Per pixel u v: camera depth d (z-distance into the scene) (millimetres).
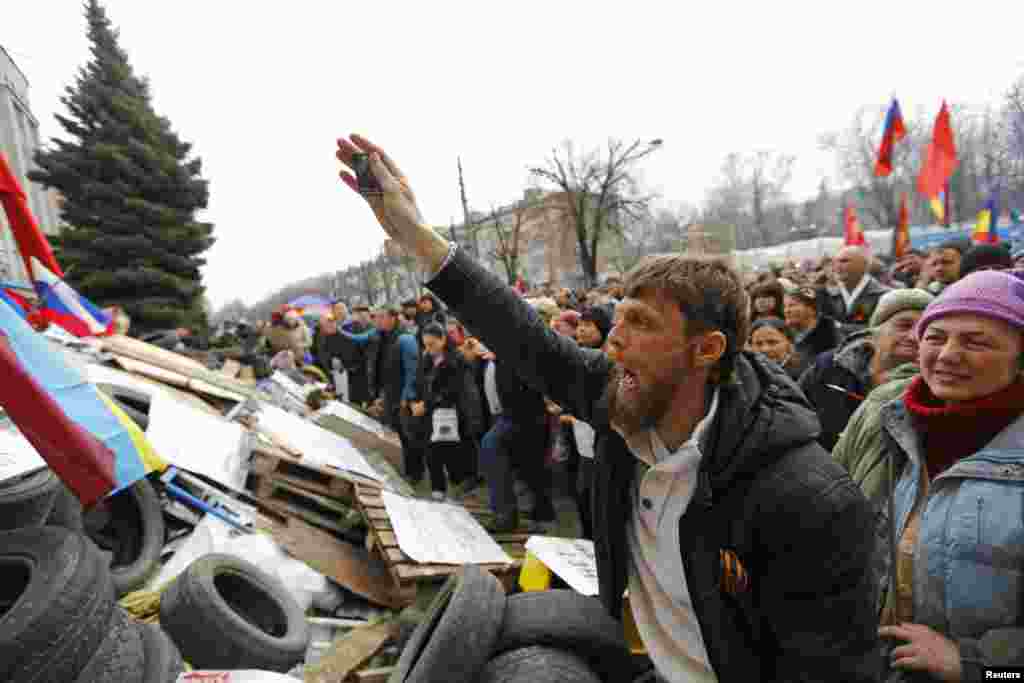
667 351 1187
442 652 1805
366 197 1543
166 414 4609
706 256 1235
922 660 1355
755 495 1164
